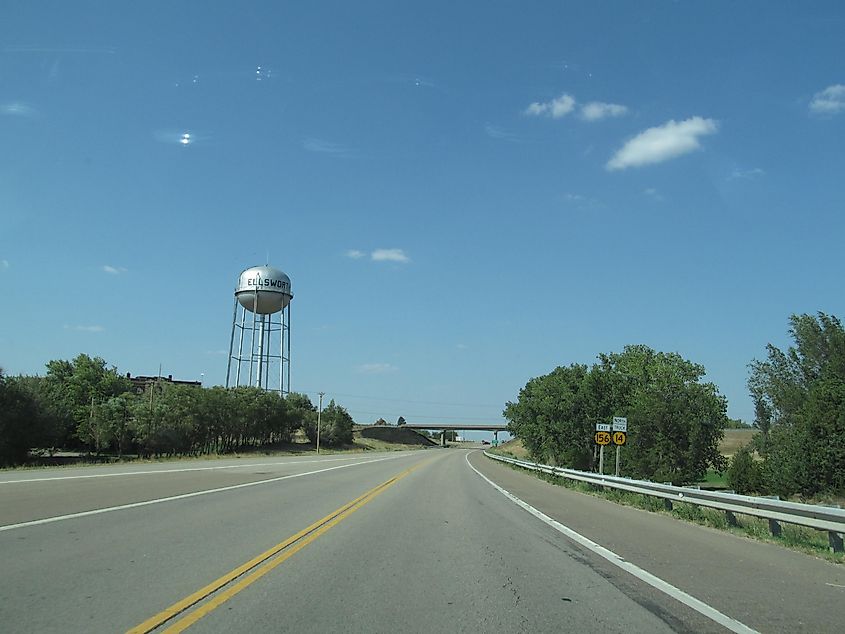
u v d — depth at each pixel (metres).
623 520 18.19
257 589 8.44
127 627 6.59
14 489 19.34
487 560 11.23
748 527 16.16
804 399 42.22
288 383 95.12
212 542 11.77
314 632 6.66
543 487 32.44
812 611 8.12
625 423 29.09
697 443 37.97
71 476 25.30
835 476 33.38
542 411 54.81
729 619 7.65
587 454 49.28
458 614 7.56
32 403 61.78
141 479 25.05
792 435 35.78
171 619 6.91
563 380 52.03
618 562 11.38
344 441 131.38
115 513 14.91
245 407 88.81
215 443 87.56
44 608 7.21
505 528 15.67
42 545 10.83
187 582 8.60
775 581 10.02
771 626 7.39
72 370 88.31
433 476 37.50
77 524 13.13
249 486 24.12
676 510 19.70
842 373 40.47
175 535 12.37
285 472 34.19
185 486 22.61
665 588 9.29
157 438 71.62
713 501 17.47
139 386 124.81
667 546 13.39
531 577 9.87
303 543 12.13
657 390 39.53
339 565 10.26
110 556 10.16
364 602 7.96
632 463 38.28
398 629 6.87
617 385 49.34
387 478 33.28
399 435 184.62
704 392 39.34
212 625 6.77
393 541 12.91
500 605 8.05
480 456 100.12
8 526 12.57
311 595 8.22
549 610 7.88
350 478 31.89
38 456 67.19
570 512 20.09
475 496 25.02
